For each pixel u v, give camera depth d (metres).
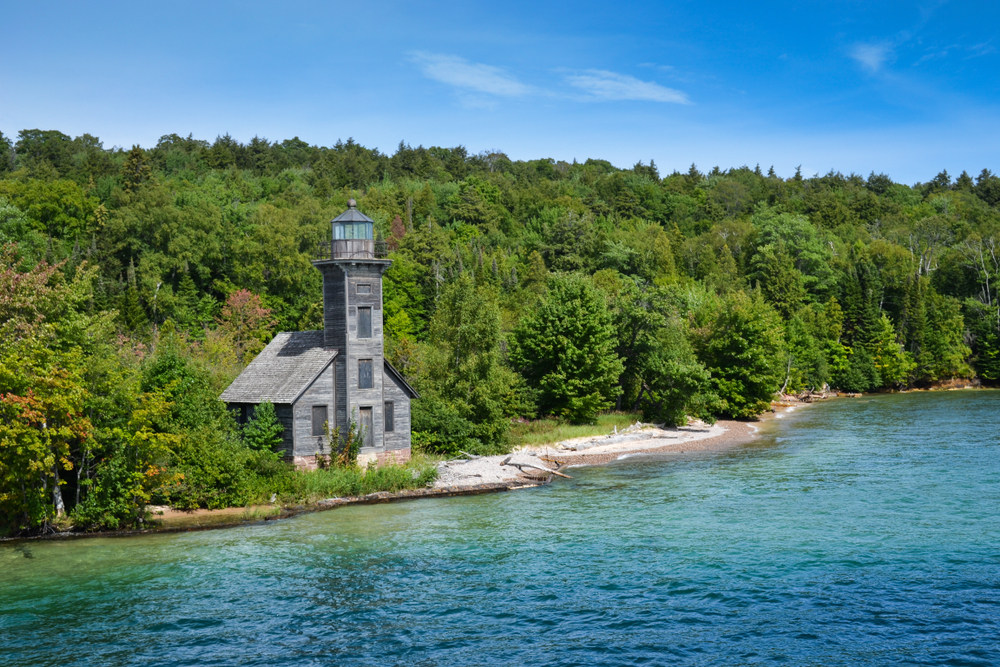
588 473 54.41
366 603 28.20
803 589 28.53
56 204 119.94
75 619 26.83
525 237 177.12
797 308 136.00
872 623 25.41
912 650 23.41
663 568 31.36
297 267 114.38
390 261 50.53
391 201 181.75
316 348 50.88
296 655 23.88
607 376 74.75
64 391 37.53
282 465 46.25
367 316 50.47
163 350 54.38
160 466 40.72
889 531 35.75
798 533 35.88
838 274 151.25
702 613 26.61
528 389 73.56
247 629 25.91
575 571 31.31
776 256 148.00
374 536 37.25
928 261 160.50
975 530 35.50
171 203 119.50
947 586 28.38
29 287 45.94
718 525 37.84
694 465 56.97
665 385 80.94
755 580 29.61
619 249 146.62
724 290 140.25
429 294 117.81
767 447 65.88
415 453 53.72
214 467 42.75
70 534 37.72
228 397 50.91
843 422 84.19
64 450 38.16
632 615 26.59
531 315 77.12
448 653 23.92
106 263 112.25
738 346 89.75
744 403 90.12
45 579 31.06
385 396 51.81
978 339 136.62
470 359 59.72
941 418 84.25
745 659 23.09
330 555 34.19
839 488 45.97
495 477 50.91
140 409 39.75
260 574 31.53
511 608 27.48
